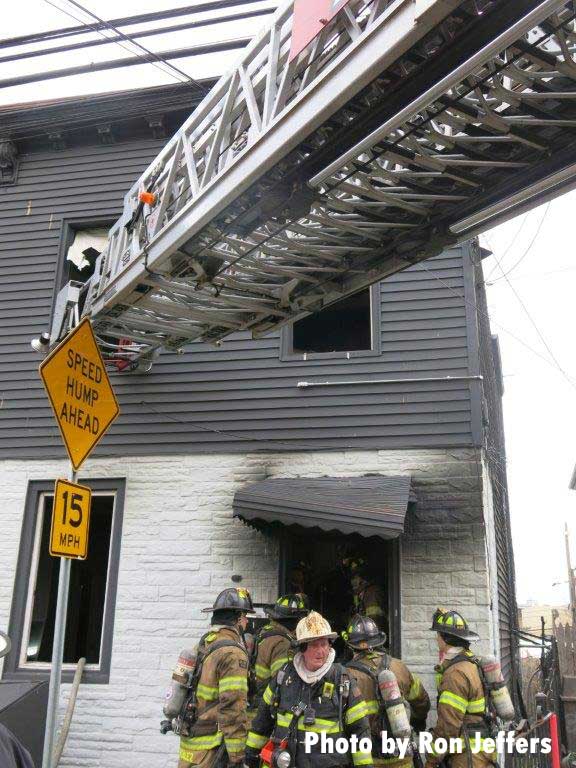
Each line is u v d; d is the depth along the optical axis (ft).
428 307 23.44
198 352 25.03
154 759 21.26
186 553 22.98
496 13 9.30
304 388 23.71
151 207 16.99
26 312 27.43
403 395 22.79
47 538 25.41
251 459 23.45
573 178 12.02
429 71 10.34
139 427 24.73
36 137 29.19
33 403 26.14
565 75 10.55
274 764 11.53
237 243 15.02
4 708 16.20
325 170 11.90
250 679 16.65
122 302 18.03
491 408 30.01
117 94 27.58
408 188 13.24
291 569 22.77
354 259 15.55
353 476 22.34
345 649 22.15
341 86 10.70
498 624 23.59
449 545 20.90
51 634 25.81
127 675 22.15
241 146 14.05
